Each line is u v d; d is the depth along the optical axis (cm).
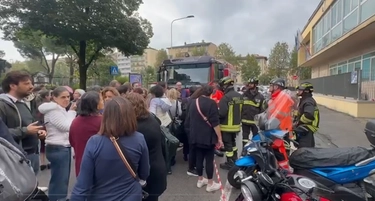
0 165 205
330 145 883
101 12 2420
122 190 228
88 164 222
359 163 350
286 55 5250
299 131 480
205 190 503
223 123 614
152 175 309
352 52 1928
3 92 367
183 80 1198
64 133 407
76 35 2367
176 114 661
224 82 630
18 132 338
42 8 2247
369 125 367
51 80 3238
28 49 4781
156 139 313
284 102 408
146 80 4316
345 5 1727
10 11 2222
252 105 679
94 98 346
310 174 357
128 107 238
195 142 490
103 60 3709
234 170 489
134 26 2592
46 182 543
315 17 2727
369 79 1617
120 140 231
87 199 223
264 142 369
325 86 2164
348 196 336
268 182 328
